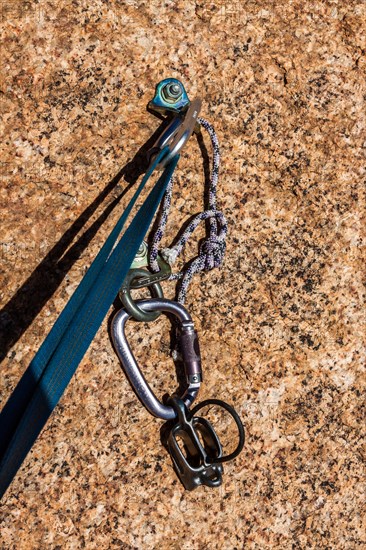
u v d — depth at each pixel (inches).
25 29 38.7
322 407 40.1
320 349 40.1
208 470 37.1
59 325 32.8
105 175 38.9
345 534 40.1
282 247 40.2
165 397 38.6
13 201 38.1
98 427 38.0
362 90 41.5
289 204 40.4
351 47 41.6
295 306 40.1
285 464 39.6
